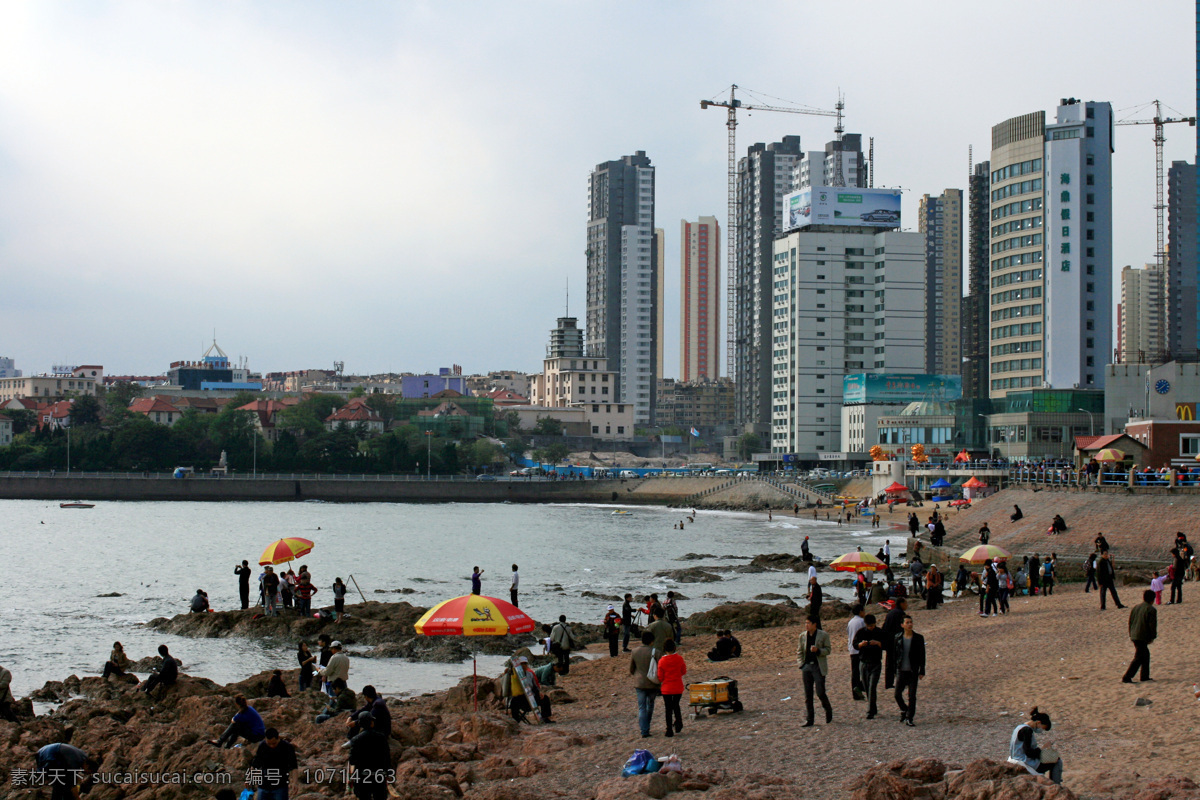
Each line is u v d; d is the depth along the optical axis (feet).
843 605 224.12
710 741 103.65
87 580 313.94
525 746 107.24
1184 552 226.79
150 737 113.80
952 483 590.96
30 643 207.00
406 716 125.59
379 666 185.06
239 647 201.05
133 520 580.30
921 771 82.48
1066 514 324.19
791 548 425.69
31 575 326.24
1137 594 195.72
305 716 124.26
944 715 107.76
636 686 108.99
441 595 278.46
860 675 117.39
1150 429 380.78
